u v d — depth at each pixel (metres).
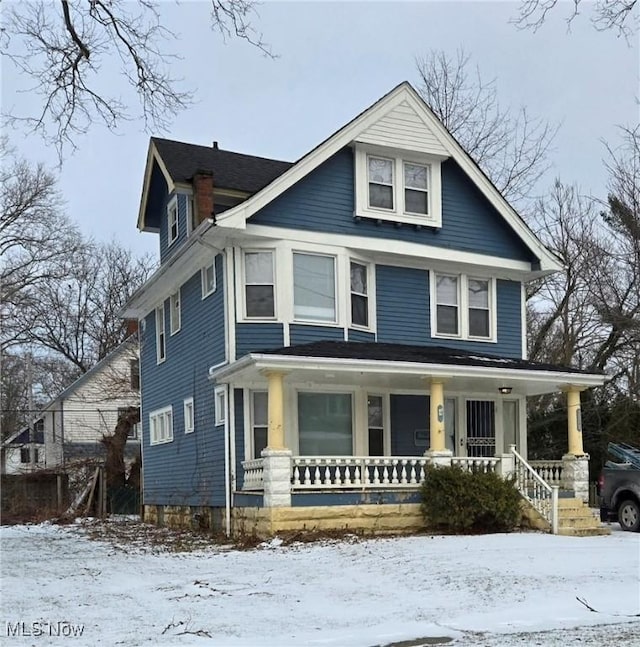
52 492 32.09
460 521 15.67
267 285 17.66
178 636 7.51
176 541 17.03
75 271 42.69
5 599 9.70
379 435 18.84
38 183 43.22
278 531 15.12
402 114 19.33
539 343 32.56
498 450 20.33
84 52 13.23
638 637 7.16
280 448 15.44
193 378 19.95
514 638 7.20
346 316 18.25
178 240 21.14
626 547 13.27
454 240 20.06
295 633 7.61
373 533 15.70
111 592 10.16
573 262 31.58
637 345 30.73
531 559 11.76
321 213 18.27
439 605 8.92
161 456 22.92
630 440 29.41
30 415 44.78
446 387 19.38
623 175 31.42
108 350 50.38
